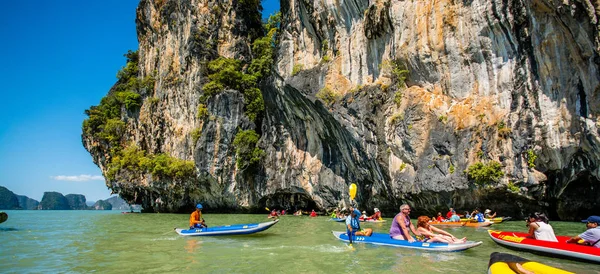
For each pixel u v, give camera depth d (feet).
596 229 30.89
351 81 90.63
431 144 71.87
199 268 28.45
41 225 73.67
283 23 113.19
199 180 130.31
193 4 148.05
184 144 139.23
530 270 20.58
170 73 153.07
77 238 48.73
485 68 70.23
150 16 171.53
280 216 101.50
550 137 60.70
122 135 161.68
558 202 65.92
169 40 158.30
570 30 56.18
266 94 115.55
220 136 128.06
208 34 145.69
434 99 74.08
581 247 29.86
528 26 63.67
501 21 67.51
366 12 87.30
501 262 21.65
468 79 71.77
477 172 65.16
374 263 28.99
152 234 52.80
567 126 59.16
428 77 76.38
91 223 79.51
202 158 128.16
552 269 20.53
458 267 27.35
